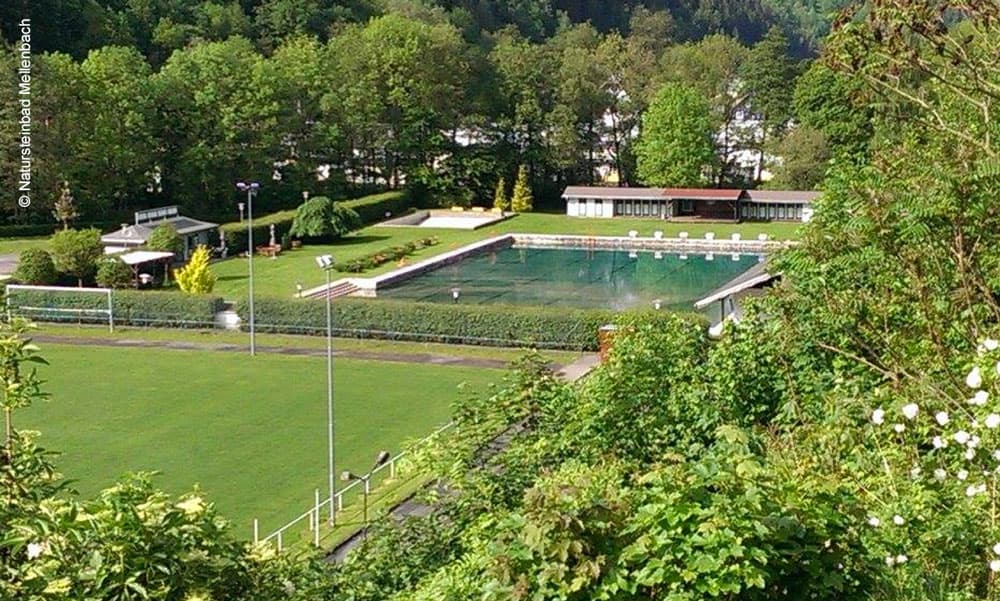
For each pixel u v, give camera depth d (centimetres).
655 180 8662
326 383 3562
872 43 999
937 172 905
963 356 923
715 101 9162
